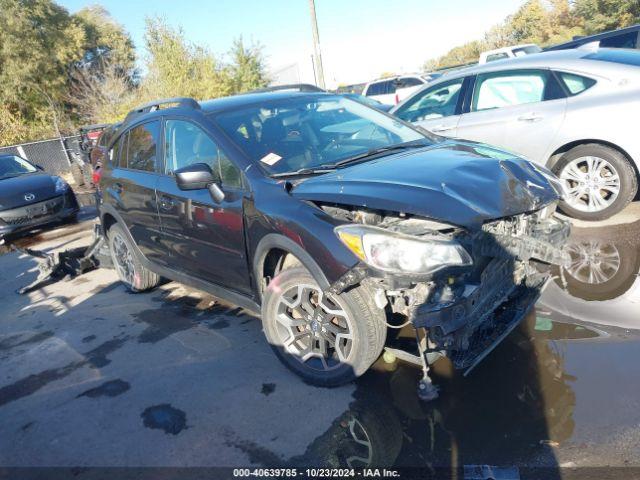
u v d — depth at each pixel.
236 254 3.45
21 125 29.47
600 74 5.00
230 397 3.13
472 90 5.91
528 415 2.58
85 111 27.62
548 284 3.98
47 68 29.72
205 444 2.75
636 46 9.66
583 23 33.78
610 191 5.00
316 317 3.01
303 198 2.96
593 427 2.44
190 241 3.89
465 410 2.69
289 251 2.96
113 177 4.95
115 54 35.00
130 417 3.10
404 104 6.75
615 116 4.80
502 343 3.26
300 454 2.57
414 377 3.02
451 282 2.53
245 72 24.06
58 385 3.62
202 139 3.78
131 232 4.81
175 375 3.49
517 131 5.42
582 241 4.70
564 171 5.20
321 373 3.05
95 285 5.73
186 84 21.95
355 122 4.05
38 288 5.96
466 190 2.71
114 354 3.94
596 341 3.13
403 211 2.58
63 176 20.52
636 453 2.26
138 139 4.66
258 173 3.31
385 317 2.81
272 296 3.15
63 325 4.69
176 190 3.95
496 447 2.42
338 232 2.70
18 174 9.81
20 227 8.53
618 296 3.64
